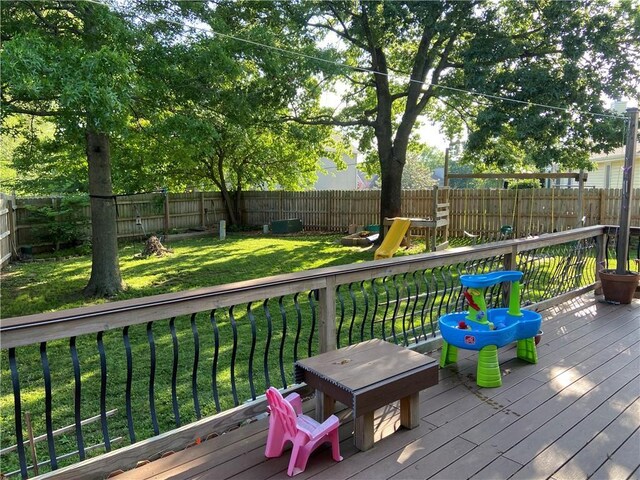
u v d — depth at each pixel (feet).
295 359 8.57
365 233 36.68
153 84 16.66
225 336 13.98
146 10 17.62
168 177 42.78
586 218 33.53
